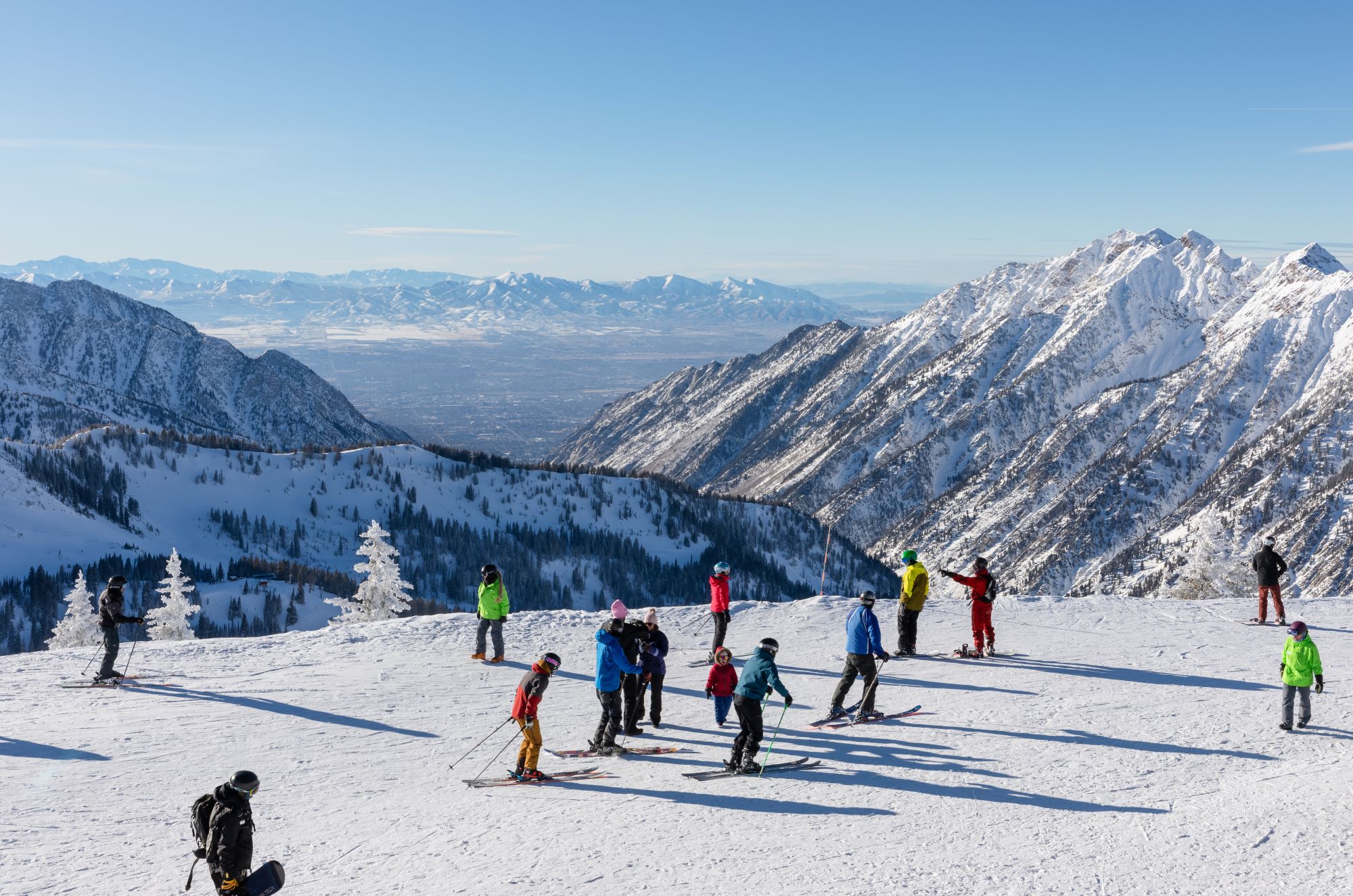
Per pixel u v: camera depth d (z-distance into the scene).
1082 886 10.01
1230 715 17.59
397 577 63.16
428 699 19.34
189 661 22.61
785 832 11.89
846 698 19.30
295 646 24.23
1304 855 10.93
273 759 15.30
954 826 12.05
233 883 8.27
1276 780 13.88
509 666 22.28
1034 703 18.56
